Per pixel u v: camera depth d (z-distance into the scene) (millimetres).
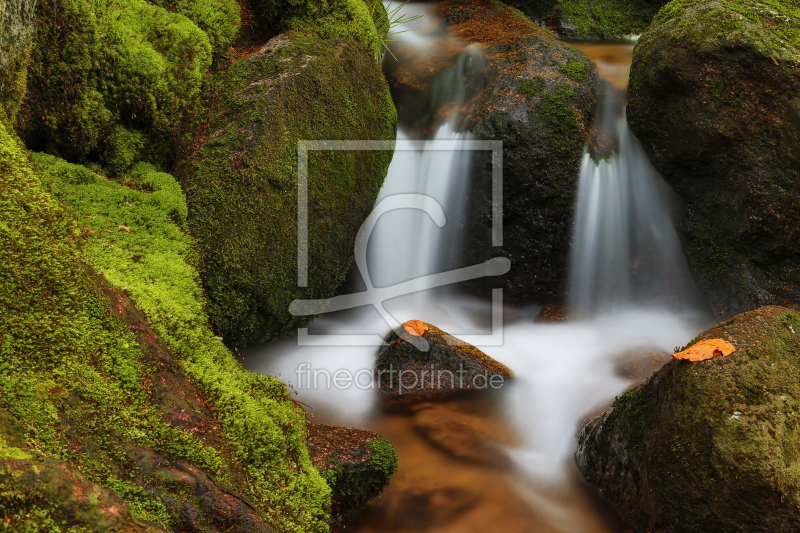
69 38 3236
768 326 2908
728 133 4566
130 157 3658
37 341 2039
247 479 2408
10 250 2051
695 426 2646
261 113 3832
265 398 2855
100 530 1673
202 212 3529
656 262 5453
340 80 4379
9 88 2816
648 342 5070
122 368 2252
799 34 4398
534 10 7191
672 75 4746
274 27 4793
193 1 4105
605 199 5262
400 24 6477
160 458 2129
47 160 3268
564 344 5109
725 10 4574
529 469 3666
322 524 2555
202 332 2949
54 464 1665
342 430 3338
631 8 7188
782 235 4551
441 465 3643
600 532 3197
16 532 1521
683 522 2756
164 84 3678
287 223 3812
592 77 5414
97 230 3074
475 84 5488
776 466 2430
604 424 3381
